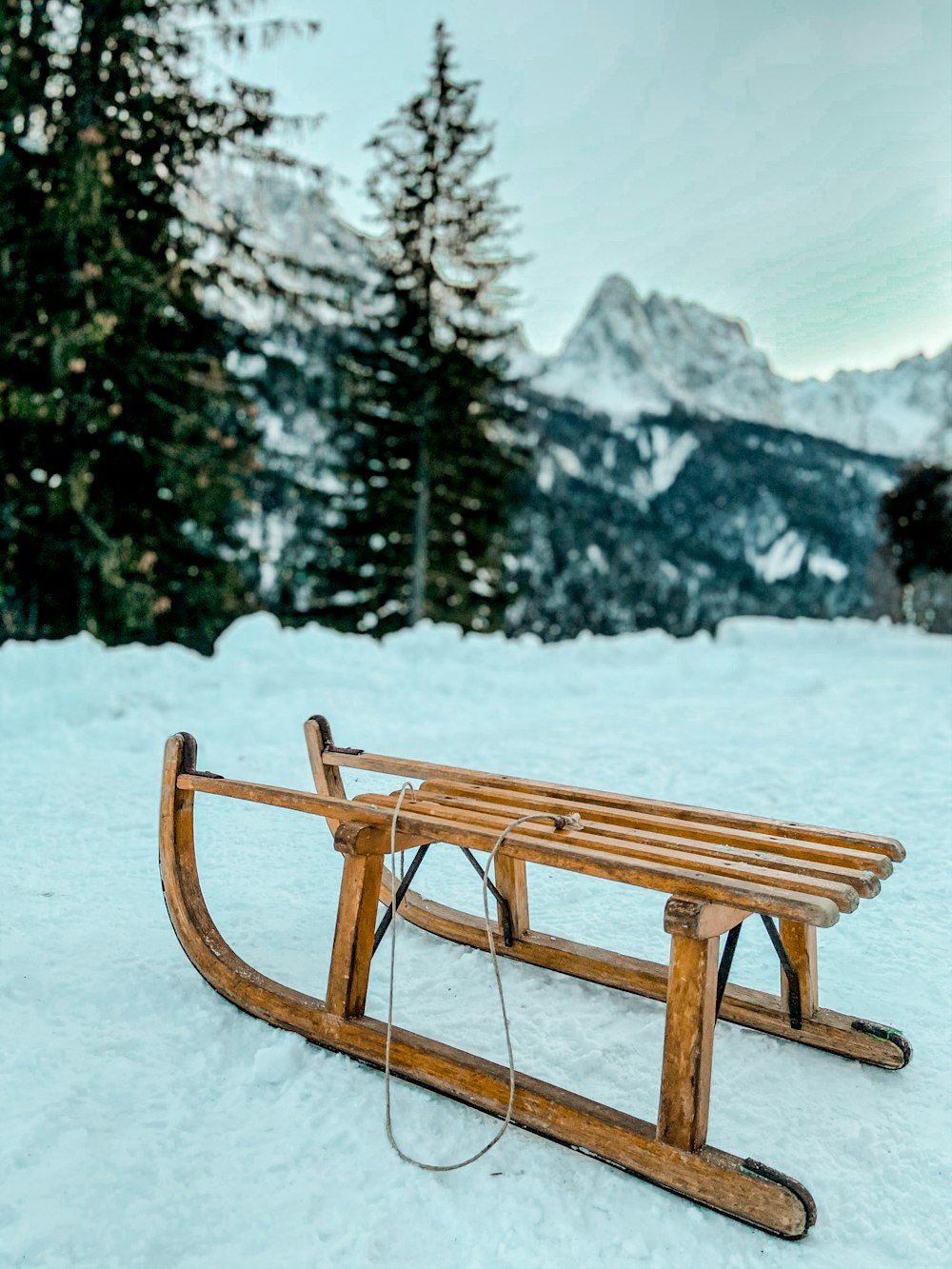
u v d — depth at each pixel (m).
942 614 25.70
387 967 3.10
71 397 13.43
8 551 13.45
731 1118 2.28
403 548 22.67
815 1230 1.88
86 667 7.90
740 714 7.99
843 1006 2.91
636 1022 2.74
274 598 21.73
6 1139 2.10
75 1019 2.67
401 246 23.44
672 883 1.93
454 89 23.31
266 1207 1.93
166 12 14.72
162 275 14.43
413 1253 1.80
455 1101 2.29
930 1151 2.15
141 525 14.88
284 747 6.36
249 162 16.16
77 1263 1.77
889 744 6.55
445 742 6.72
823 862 2.23
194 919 2.87
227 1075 2.41
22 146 13.69
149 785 5.38
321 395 21.91
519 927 3.16
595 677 9.97
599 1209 1.93
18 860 4.10
